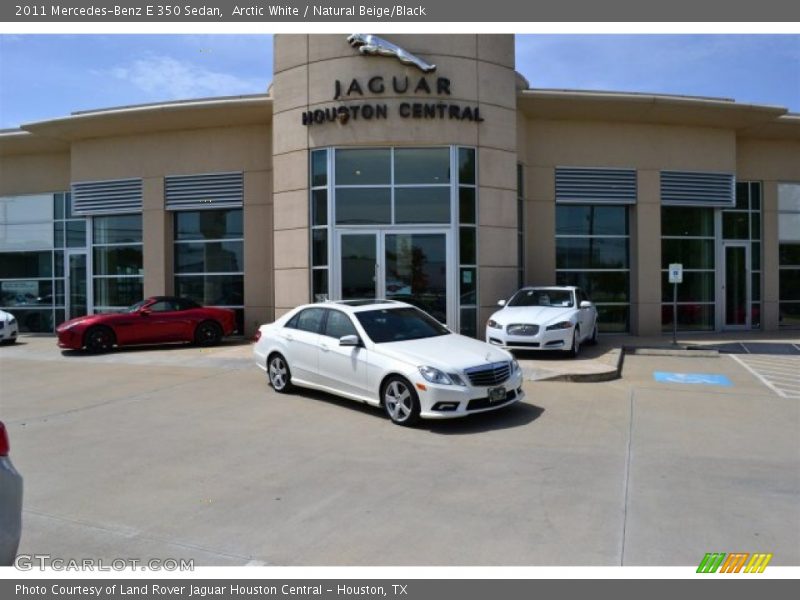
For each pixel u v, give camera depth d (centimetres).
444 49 1475
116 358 1390
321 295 1496
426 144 1467
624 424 769
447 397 733
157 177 1828
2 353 1542
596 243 1805
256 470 596
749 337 1739
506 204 1536
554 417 805
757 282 1948
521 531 448
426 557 409
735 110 1714
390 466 605
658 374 1148
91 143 1898
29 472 594
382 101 1460
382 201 1481
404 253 1481
